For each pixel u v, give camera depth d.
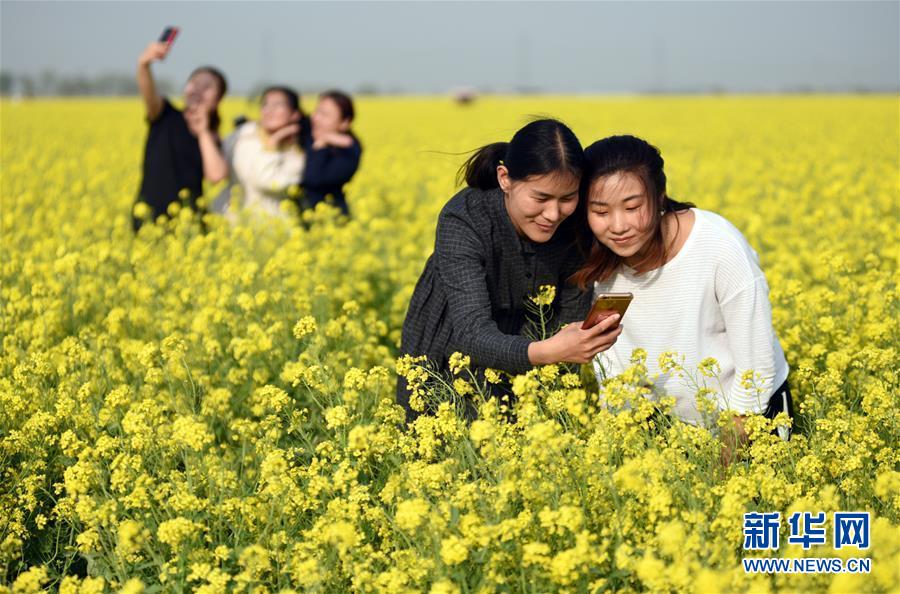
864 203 9.22
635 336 3.66
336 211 7.73
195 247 6.68
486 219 3.48
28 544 3.53
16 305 5.30
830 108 34.09
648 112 34.31
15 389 4.25
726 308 3.47
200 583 2.98
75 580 2.82
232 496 3.32
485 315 3.39
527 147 3.12
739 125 25.31
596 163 3.21
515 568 2.79
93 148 18.28
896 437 3.61
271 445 3.57
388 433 3.36
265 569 2.95
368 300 6.38
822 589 2.52
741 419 3.51
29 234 7.81
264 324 5.20
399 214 10.53
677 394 3.66
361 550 2.95
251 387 4.56
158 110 7.86
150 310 5.60
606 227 3.27
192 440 3.20
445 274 3.48
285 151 7.95
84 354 4.31
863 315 5.12
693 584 2.42
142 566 2.94
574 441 3.10
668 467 2.96
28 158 14.10
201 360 4.79
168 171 7.89
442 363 3.76
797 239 7.45
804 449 3.36
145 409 3.62
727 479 3.22
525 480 2.92
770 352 3.46
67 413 3.74
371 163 15.92
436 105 47.12
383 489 3.20
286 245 6.77
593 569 2.69
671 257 3.47
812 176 12.72
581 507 2.92
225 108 34.47
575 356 3.14
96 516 3.05
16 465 3.85
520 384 3.06
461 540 2.68
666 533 2.49
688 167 12.99
